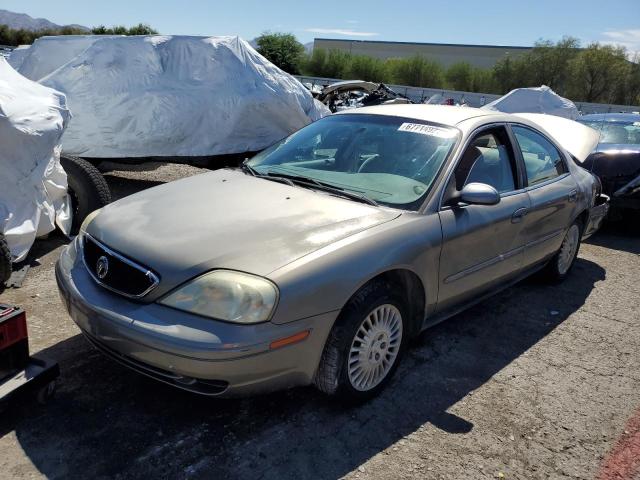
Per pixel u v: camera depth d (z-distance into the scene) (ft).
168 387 10.13
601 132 27.68
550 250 15.35
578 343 13.50
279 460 8.55
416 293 10.69
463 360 12.12
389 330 10.07
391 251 9.55
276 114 23.93
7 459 8.13
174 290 8.30
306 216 9.80
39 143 15.46
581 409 10.69
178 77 22.71
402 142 12.19
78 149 21.90
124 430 8.93
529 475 8.78
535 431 9.87
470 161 11.98
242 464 8.41
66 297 9.38
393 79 200.85
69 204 17.95
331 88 49.42
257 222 9.45
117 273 8.91
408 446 9.13
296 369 8.57
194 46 23.20
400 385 10.87
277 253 8.64
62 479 7.86
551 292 16.70
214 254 8.52
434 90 127.34
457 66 195.31
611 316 15.30
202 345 7.78
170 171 30.27
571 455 9.34
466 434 9.59
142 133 22.03
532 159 14.43
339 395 9.48
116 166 27.58
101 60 22.21
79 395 9.71
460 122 12.55
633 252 22.41
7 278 13.73
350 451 8.88
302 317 8.34
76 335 11.75
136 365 8.57
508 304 15.52
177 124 22.18
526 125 14.65
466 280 11.72
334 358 9.10
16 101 15.44
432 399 10.51
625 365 12.60
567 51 174.60
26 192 15.06
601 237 24.63
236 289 8.06
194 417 9.38
